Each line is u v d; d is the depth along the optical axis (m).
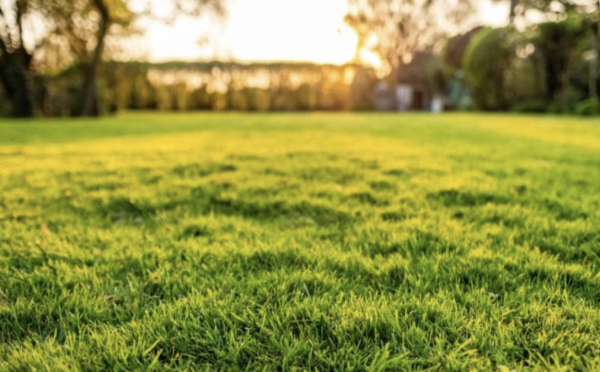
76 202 3.21
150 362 1.24
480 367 1.18
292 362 1.24
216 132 10.57
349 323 1.40
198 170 4.61
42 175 4.30
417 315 1.46
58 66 19.39
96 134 9.89
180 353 1.29
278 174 4.39
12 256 2.10
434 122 14.64
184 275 1.84
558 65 22.42
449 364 1.20
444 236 2.31
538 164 4.98
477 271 1.85
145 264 1.99
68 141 8.20
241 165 4.88
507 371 1.15
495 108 25.30
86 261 2.05
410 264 1.93
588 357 1.22
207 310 1.50
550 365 1.17
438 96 35.03
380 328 1.39
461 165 4.93
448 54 31.12
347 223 2.67
